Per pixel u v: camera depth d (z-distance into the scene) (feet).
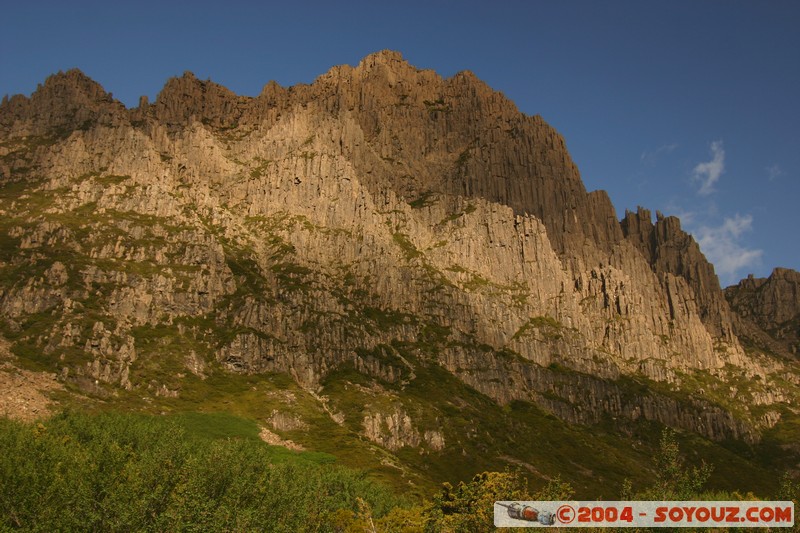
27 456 285.43
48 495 252.62
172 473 281.74
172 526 248.32
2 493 252.62
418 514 331.98
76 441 351.87
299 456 526.98
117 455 299.99
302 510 307.99
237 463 320.91
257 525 276.00
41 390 509.76
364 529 315.78
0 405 446.60
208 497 281.33
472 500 312.91
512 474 331.98
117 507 249.55
